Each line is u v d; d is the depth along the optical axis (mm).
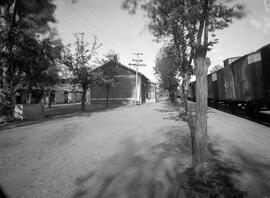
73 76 20562
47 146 6680
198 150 3832
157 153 5648
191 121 10391
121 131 9102
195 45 4324
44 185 3846
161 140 7133
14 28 12227
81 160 5270
